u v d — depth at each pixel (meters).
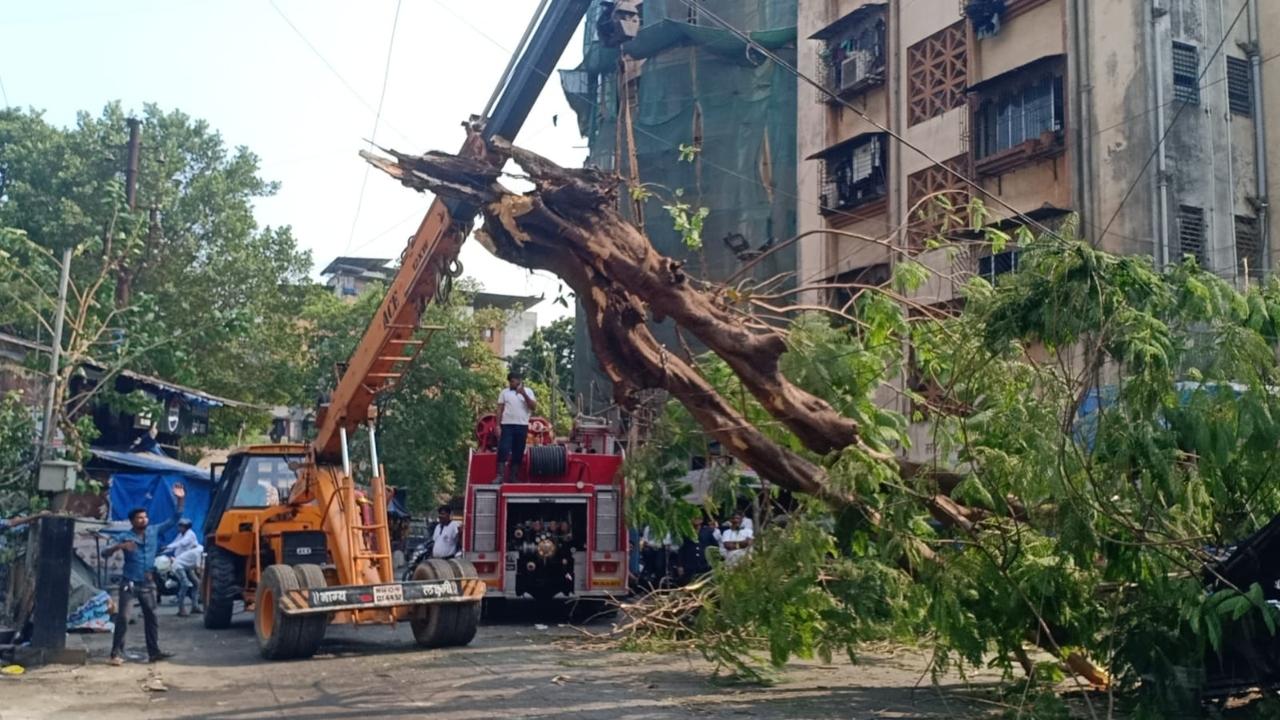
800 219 28.78
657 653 12.64
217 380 32.16
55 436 14.91
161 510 24.84
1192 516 8.32
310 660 12.47
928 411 10.06
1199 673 7.91
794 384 10.13
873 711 8.91
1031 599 8.69
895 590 9.26
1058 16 21.50
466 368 32.75
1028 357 8.61
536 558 16.95
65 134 30.58
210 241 32.47
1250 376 7.96
